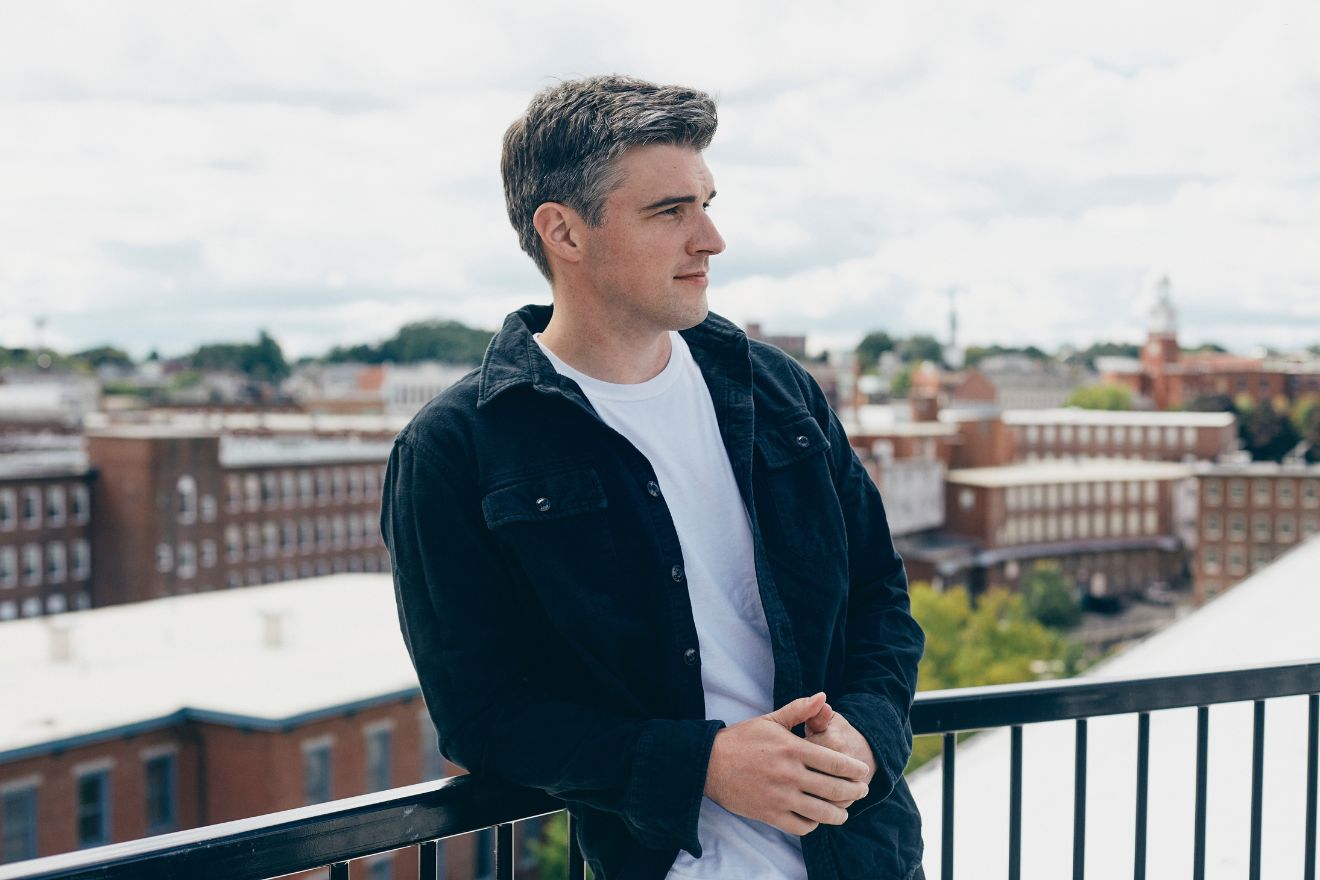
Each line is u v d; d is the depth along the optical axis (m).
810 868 1.49
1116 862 3.52
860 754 1.45
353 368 194.88
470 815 1.51
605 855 1.55
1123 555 96.06
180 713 27.67
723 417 1.58
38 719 26.67
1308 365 159.38
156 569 69.81
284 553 74.94
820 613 1.54
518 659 1.50
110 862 1.24
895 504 87.75
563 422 1.48
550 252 1.52
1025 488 92.31
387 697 29.31
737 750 1.37
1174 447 115.88
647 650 1.46
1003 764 4.46
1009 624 51.50
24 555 67.88
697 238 1.48
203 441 71.12
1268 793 3.98
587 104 1.45
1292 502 81.38
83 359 193.50
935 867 3.58
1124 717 4.90
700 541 1.53
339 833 1.40
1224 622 6.52
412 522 1.47
